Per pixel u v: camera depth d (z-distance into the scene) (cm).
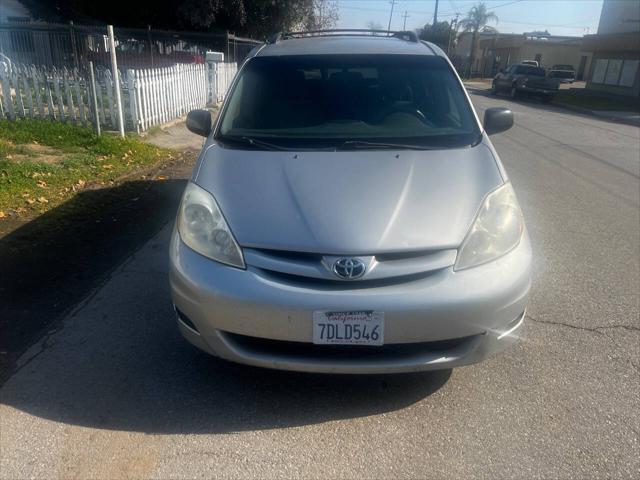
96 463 252
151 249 489
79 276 432
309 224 277
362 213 282
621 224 612
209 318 274
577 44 5259
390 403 298
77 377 312
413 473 252
